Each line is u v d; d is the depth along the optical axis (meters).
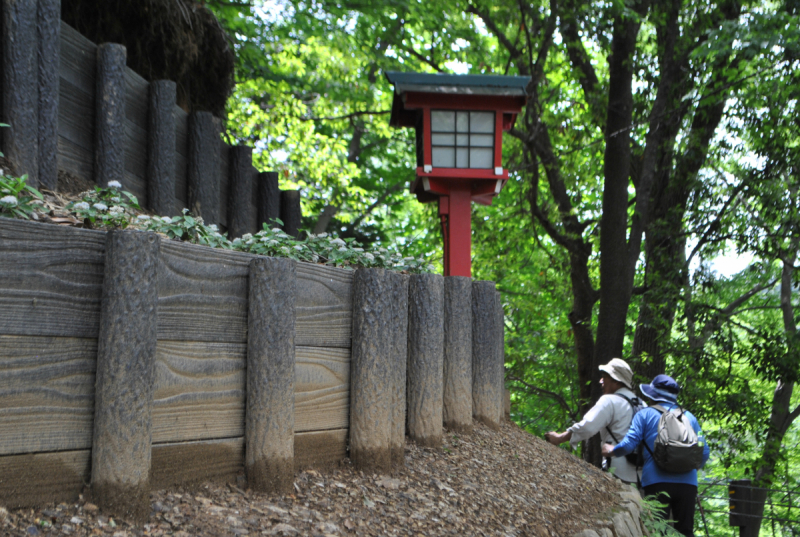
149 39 6.66
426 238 17.17
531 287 17.84
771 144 11.53
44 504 2.58
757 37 8.99
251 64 14.08
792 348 11.68
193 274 3.15
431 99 7.13
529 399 19.12
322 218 19.66
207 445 3.20
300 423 3.71
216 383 3.25
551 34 12.80
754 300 17.44
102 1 6.34
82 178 5.50
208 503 3.05
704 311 12.45
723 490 16.91
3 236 2.50
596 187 15.16
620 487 5.48
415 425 4.58
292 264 3.52
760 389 16.20
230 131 14.57
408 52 15.84
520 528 3.84
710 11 11.25
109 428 2.70
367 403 3.98
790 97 10.59
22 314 2.54
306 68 15.52
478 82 7.12
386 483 3.88
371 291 4.05
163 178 6.20
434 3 13.19
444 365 5.02
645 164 11.16
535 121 13.45
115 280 2.73
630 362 12.01
